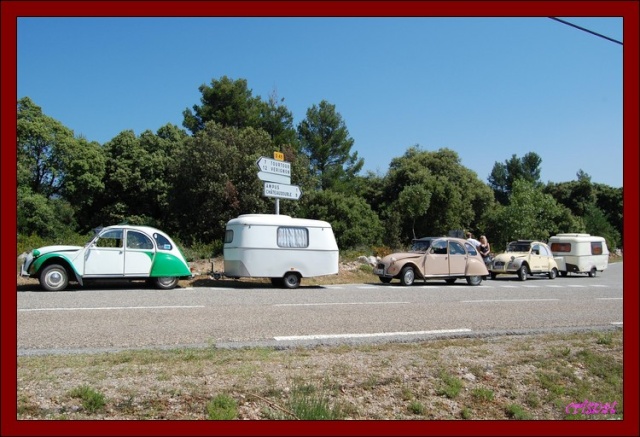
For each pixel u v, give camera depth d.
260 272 15.95
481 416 6.06
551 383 7.01
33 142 36.31
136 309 10.22
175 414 5.04
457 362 7.18
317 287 16.84
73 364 6.02
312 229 16.91
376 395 6.00
